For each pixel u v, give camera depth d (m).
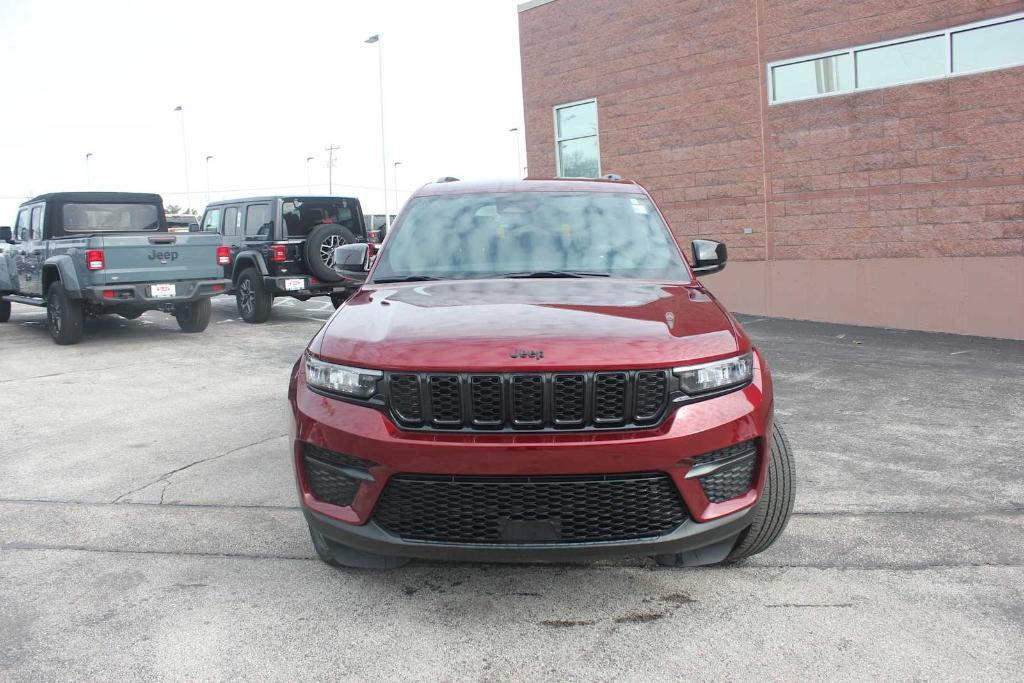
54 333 10.91
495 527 2.75
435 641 2.88
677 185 13.29
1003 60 9.66
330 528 2.94
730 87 12.38
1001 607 3.07
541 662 2.73
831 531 3.84
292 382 3.27
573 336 2.84
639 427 2.75
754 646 2.80
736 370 2.94
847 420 5.98
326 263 12.48
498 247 4.05
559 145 15.12
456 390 2.75
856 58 10.97
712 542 2.88
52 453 5.52
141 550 3.75
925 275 10.63
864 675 2.61
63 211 11.28
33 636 2.95
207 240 10.90
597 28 14.02
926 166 10.47
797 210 11.88
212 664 2.74
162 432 6.05
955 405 6.39
